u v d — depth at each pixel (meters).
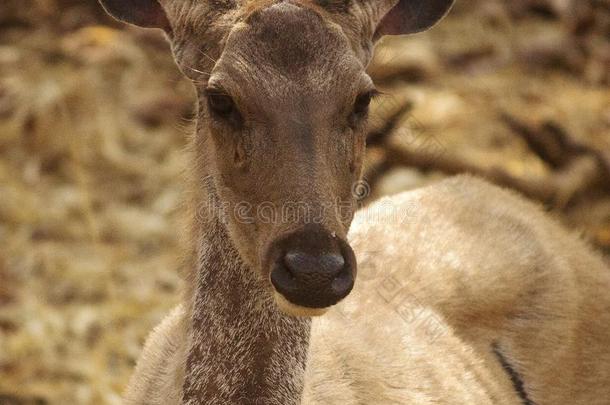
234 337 7.78
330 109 7.25
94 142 17.55
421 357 9.06
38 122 17.69
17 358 13.62
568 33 20.62
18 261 15.31
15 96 18.12
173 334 8.48
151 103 18.11
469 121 18.14
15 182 16.88
